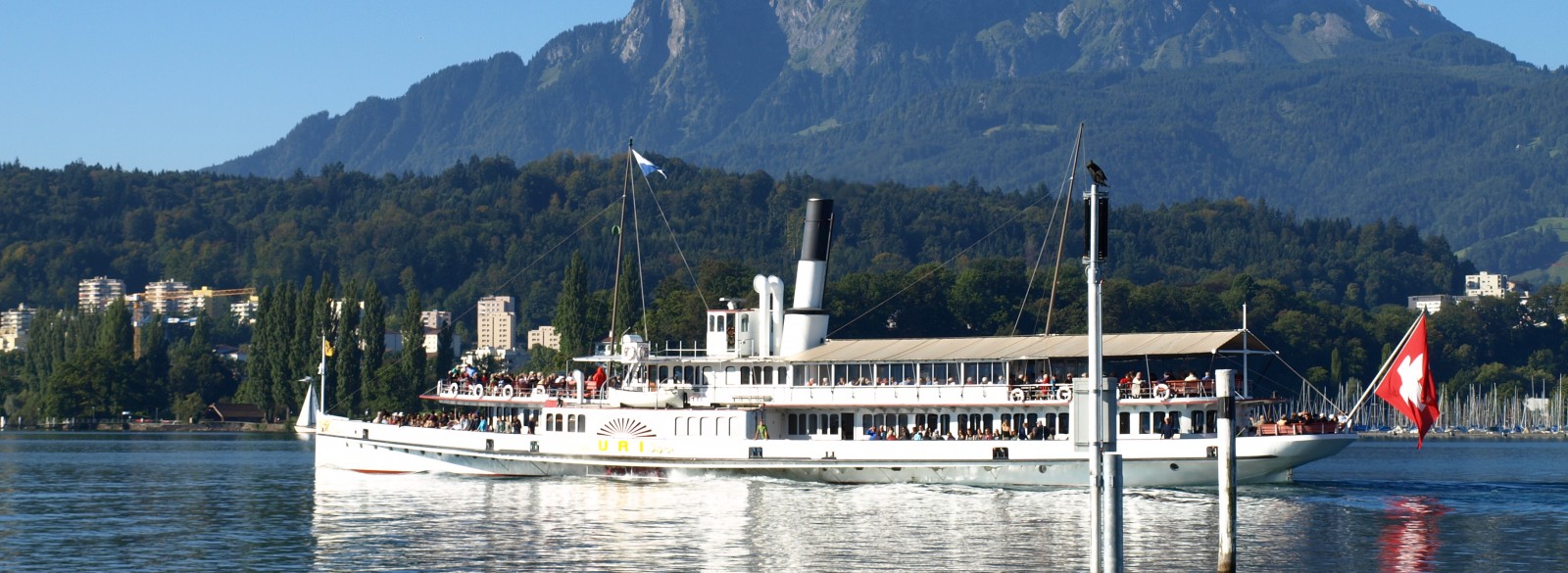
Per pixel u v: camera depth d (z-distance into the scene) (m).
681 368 153.00
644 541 109.81
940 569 98.12
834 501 130.00
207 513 130.38
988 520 118.25
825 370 146.00
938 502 128.38
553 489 141.62
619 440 147.50
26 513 132.50
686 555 103.75
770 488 139.38
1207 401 134.75
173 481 168.50
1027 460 136.12
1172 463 134.50
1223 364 152.00
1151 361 154.75
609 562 101.50
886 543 108.12
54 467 195.88
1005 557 102.00
